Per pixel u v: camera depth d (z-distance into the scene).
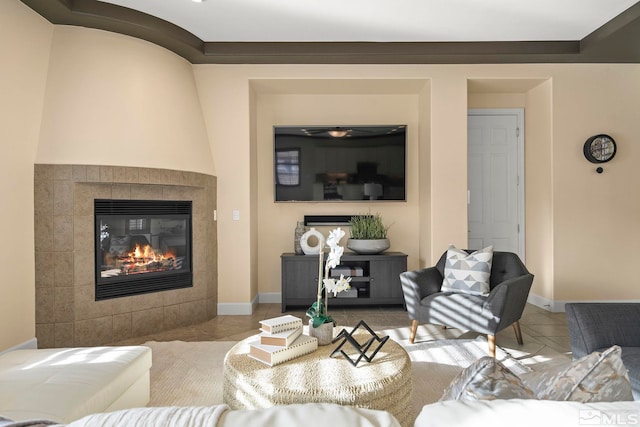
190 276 3.83
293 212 4.71
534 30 3.68
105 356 1.86
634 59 4.05
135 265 3.53
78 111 3.13
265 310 4.32
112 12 3.15
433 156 4.16
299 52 3.90
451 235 4.16
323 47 3.91
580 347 2.00
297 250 4.48
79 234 3.11
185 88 3.87
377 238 4.36
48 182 3.01
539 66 4.16
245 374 1.69
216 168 4.12
